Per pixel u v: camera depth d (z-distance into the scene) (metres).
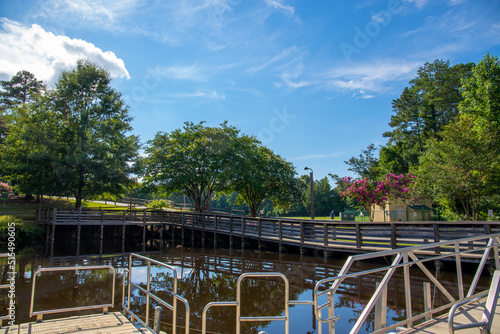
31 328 5.15
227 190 36.41
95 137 31.28
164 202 35.94
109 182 31.53
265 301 9.41
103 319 5.72
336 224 15.74
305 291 10.39
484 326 3.86
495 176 19.31
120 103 33.22
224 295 10.08
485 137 19.91
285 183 34.31
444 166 20.91
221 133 32.47
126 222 26.20
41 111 30.25
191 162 31.91
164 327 7.50
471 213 22.98
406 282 4.89
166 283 11.75
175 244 26.67
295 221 17.88
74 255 19.83
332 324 4.02
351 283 11.16
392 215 30.44
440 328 4.73
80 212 25.09
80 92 31.94
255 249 21.67
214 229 24.33
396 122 48.84
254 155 32.97
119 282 11.95
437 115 45.59
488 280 10.41
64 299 9.70
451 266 11.98
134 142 33.31
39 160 28.30
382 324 4.41
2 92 53.91
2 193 39.62
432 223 12.32
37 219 28.58
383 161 50.50
